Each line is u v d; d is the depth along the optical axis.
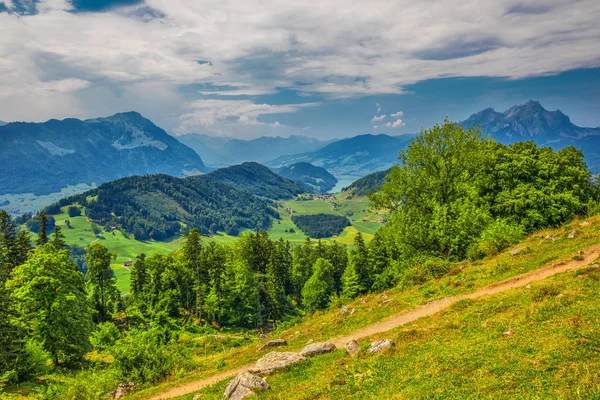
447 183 48.66
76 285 57.91
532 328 19.81
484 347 19.30
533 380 15.03
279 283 103.19
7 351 37.88
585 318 18.84
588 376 14.02
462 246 42.72
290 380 22.73
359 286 88.38
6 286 46.81
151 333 40.16
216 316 96.38
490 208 50.38
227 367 31.72
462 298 29.89
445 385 16.62
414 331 24.58
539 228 47.88
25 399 33.19
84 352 49.88
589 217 41.28
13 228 78.62
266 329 93.75
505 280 30.53
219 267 99.56
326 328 34.56
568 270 27.97
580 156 57.91
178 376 32.88
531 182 50.94
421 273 39.22
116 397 31.59
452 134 48.34
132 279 101.31
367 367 21.33
